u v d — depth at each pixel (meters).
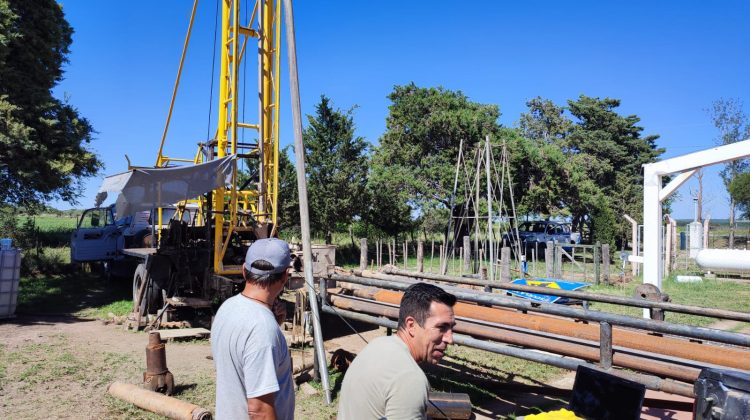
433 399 4.93
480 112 27.73
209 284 10.26
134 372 7.13
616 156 41.53
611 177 41.44
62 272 17.58
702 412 2.50
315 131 22.72
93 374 7.04
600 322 4.03
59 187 16.91
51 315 11.45
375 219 25.94
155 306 10.61
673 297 14.18
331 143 22.89
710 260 19.09
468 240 18.83
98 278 16.84
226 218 12.12
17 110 14.80
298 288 9.02
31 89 15.68
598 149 41.50
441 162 27.64
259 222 10.76
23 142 14.41
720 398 2.42
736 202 35.75
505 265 12.96
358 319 5.91
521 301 4.57
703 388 2.51
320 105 22.75
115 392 6.08
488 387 6.34
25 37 16.02
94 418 5.48
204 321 10.20
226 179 9.74
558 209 30.17
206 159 11.31
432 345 2.26
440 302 2.27
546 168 28.41
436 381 6.36
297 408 5.68
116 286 15.45
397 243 27.17
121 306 12.34
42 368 7.29
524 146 27.88
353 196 22.61
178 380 6.78
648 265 10.59
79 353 8.15
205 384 6.60
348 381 2.20
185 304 9.87
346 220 23.52
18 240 19.00
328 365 6.95
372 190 25.19
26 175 14.97
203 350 8.47
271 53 10.89
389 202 25.77
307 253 6.27
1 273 10.91
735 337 3.38
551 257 17.44
